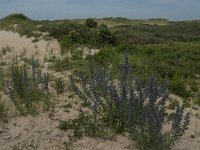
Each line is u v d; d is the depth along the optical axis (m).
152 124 5.72
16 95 7.59
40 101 7.68
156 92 6.65
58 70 11.33
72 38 19.78
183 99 9.01
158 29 42.31
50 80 9.73
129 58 12.92
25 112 7.10
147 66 11.77
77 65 11.74
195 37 36.69
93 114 6.62
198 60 13.83
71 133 6.47
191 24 51.12
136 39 26.81
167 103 8.44
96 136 6.38
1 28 27.05
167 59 13.29
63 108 7.57
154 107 6.27
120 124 6.54
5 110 7.00
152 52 15.09
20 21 28.12
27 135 6.27
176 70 11.57
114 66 11.12
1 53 15.32
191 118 7.59
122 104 6.51
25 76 7.75
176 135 5.85
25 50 16.88
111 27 43.00
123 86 6.62
